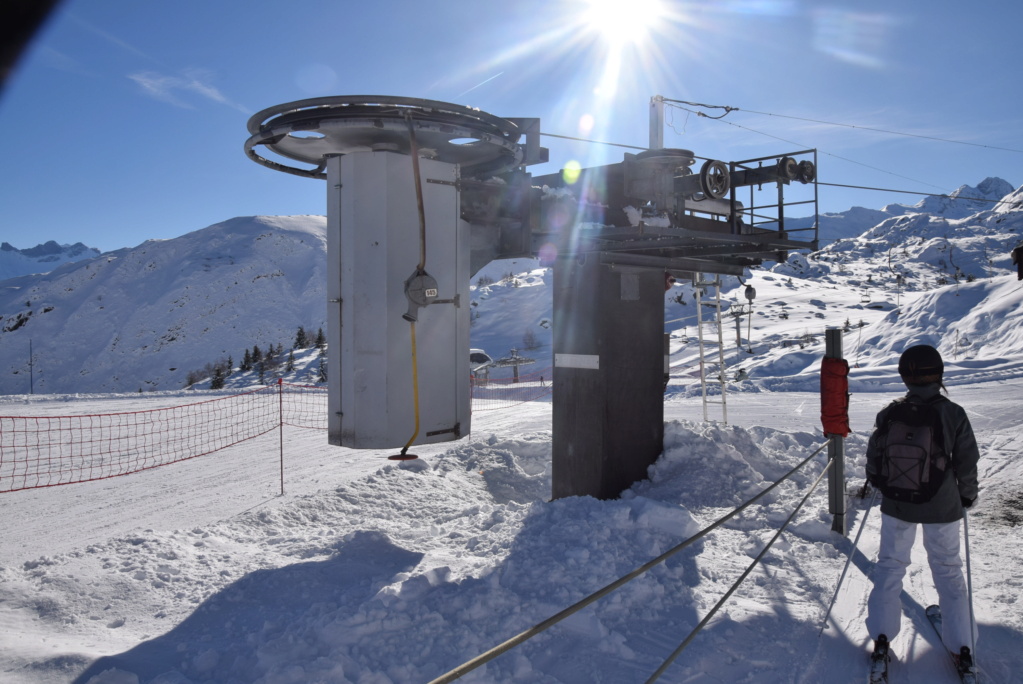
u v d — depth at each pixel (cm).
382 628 375
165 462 1230
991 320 3516
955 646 360
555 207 617
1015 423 1329
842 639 400
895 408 381
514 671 345
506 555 504
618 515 548
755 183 649
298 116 483
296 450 1298
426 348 527
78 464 1234
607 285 709
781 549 553
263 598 456
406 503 777
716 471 732
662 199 616
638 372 736
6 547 729
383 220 507
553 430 748
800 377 2280
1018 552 551
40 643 392
